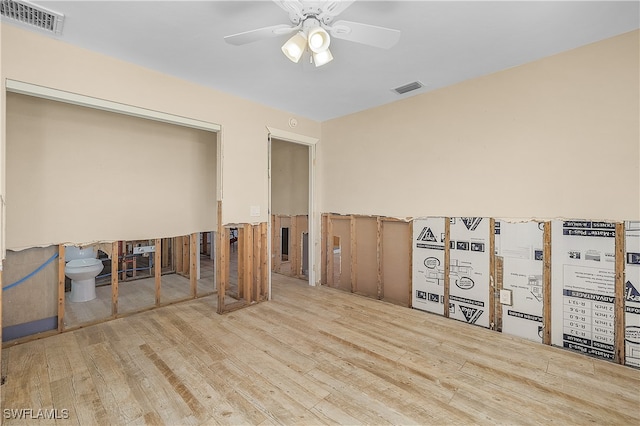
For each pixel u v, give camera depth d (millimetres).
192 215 3988
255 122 3760
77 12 2021
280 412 1798
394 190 3764
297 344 2654
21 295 2729
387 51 2523
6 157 2611
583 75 2465
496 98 2930
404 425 1702
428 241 3445
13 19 2094
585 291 2475
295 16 1740
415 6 1940
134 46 2469
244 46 2465
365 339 2760
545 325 2662
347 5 1634
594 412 1815
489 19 2084
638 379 2135
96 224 3158
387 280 3889
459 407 1856
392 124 3766
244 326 3041
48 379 2104
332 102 3781
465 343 2686
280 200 5418
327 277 4582
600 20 2104
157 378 2127
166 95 2980
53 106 2875
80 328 2957
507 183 2881
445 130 3289
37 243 2779
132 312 3342
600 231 2406
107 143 3250
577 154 2508
